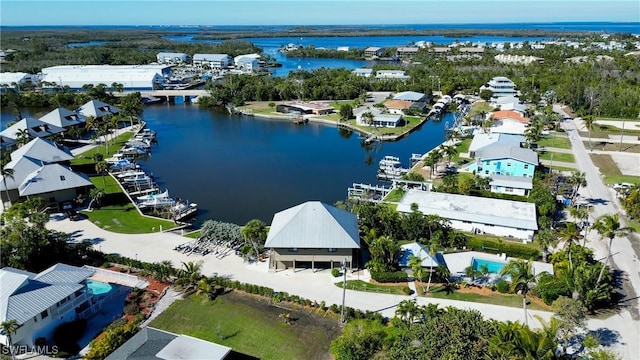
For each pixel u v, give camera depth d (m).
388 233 78.00
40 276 54.62
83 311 56.41
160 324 55.66
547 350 40.12
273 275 67.06
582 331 53.16
